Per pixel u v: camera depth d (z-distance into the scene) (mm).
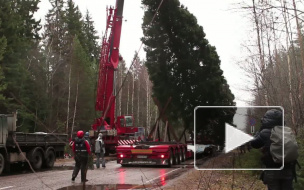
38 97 27984
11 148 14672
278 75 10219
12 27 28656
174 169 16438
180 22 32656
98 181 11922
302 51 8000
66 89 39281
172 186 9914
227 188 8430
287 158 4426
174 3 32344
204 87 32938
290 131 4570
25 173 15156
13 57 28422
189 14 33219
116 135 24891
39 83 29594
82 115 40719
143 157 17406
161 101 33594
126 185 10781
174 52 33688
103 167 17672
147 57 34188
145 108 68312
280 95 9977
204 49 33688
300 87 9281
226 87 35406
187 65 33031
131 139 28000
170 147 17750
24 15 37969
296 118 9383
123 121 27750
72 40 47500
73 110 40531
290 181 4629
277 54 10398
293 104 9477
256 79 11625
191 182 10016
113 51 22219
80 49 44000
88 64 46281
